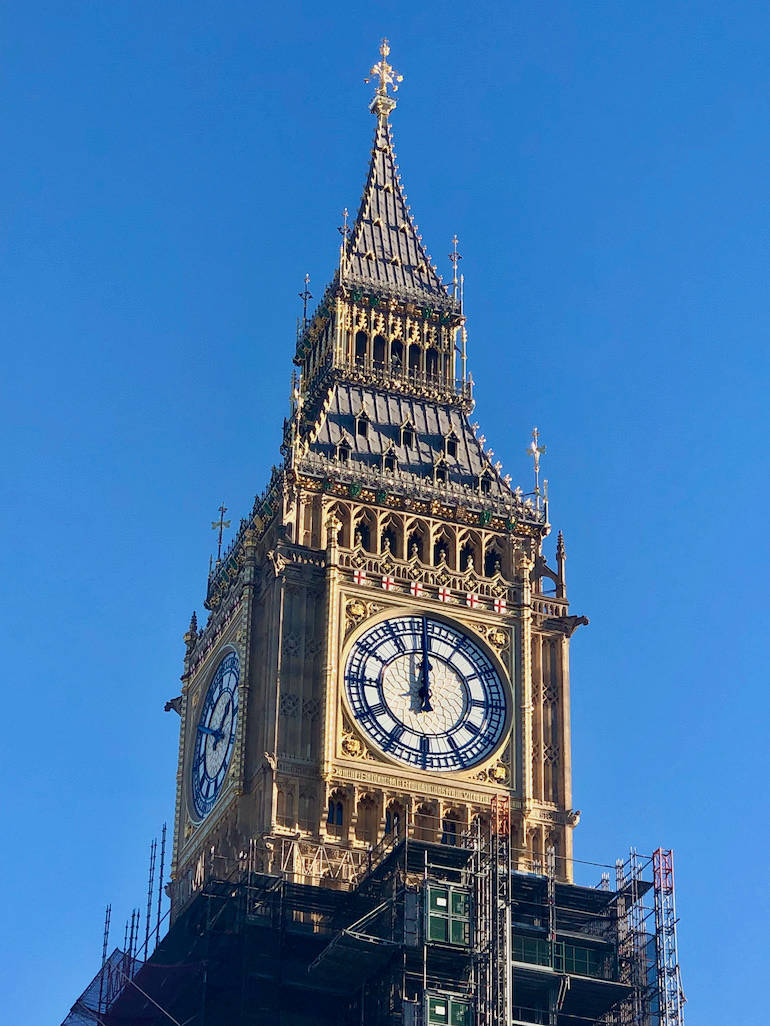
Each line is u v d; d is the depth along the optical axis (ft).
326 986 400.88
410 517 444.96
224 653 443.73
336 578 431.84
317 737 420.77
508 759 428.15
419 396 467.93
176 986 407.44
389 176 499.10
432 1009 386.52
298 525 438.81
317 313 481.46
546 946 403.13
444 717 428.15
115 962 429.79
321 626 429.79
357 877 409.08
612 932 410.93
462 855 401.70
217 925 403.54
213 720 442.91
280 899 402.31
